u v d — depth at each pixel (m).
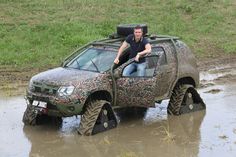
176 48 12.05
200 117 11.88
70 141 10.13
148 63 11.23
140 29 10.92
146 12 27.08
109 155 9.39
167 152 9.53
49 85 10.34
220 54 21.34
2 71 16.92
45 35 21.30
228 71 17.94
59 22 23.27
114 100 10.91
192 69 12.41
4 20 22.95
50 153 9.48
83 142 10.06
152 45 11.59
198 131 10.82
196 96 12.33
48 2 26.42
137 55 10.79
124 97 10.95
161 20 26.17
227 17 27.88
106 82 10.69
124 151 9.59
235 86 15.27
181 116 11.95
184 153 9.46
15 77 16.16
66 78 10.45
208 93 14.27
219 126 11.16
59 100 10.12
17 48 19.69
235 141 10.13
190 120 11.63
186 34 24.56
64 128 10.98
